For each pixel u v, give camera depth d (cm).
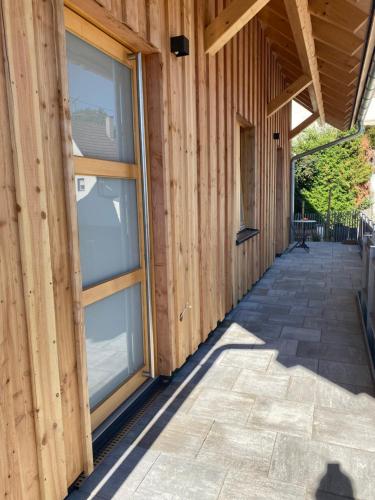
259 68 610
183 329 328
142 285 286
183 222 324
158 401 277
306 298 548
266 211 709
